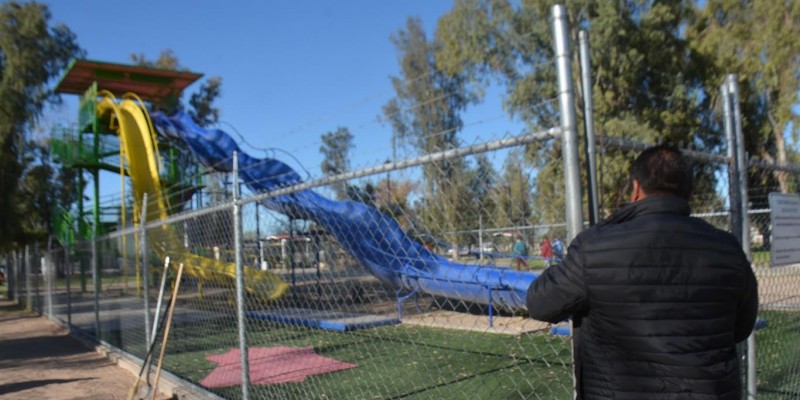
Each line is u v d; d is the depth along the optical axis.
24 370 8.75
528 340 7.29
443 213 3.19
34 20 24.89
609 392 1.89
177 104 24.88
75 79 22.67
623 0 22.77
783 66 20.69
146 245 7.10
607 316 1.90
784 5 20.45
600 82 23.34
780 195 3.67
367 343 8.37
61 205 26.48
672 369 1.79
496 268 5.91
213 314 9.02
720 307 1.86
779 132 21.20
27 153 26.06
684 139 21.64
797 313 6.57
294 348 8.25
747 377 3.42
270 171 10.39
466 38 25.75
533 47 24.34
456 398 5.59
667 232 1.88
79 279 12.97
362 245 5.19
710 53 22.56
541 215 2.71
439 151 3.10
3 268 34.19
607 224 2.04
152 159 17.69
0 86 23.45
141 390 6.82
